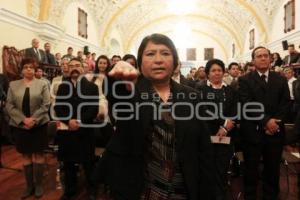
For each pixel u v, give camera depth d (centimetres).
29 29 982
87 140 385
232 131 381
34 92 418
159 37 151
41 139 419
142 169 147
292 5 1241
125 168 147
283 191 432
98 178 153
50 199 411
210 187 152
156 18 2142
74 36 1308
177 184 148
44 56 930
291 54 1031
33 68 428
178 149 146
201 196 151
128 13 1864
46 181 477
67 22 1232
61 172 459
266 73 364
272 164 359
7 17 863
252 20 1759
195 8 2022
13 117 412
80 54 1160
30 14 981
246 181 370
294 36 1227
